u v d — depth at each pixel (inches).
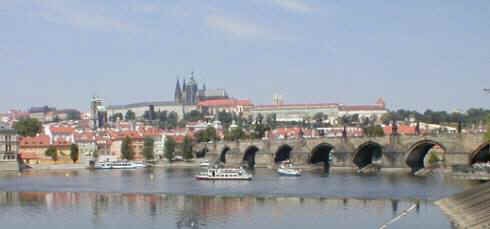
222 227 7313.0
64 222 7815.0
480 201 7504.9
